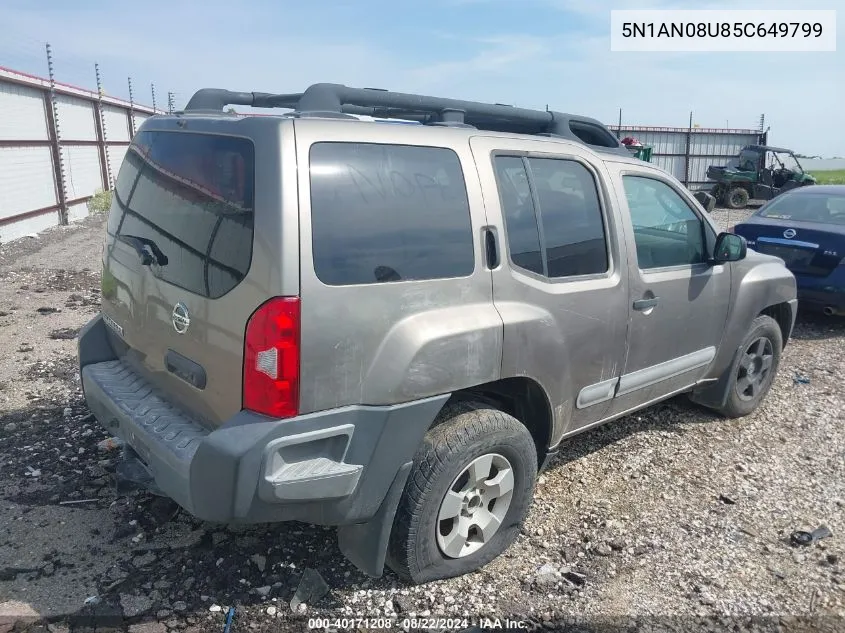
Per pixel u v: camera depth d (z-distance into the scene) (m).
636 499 3.82
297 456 2.47
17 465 3.90
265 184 2.39
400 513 2.79
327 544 3.27
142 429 2.76
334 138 2.55
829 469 4.25
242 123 2.55
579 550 3.33
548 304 3.21
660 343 3.98
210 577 3.00
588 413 3.67
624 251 3.65
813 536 3.49
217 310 2.53
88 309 7.60
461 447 2.83
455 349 2.78
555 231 3.31
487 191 3.00
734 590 3.07
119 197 3.39
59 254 11.45
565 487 3.93
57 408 4.71
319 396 2.46
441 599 2.94
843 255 7.04
